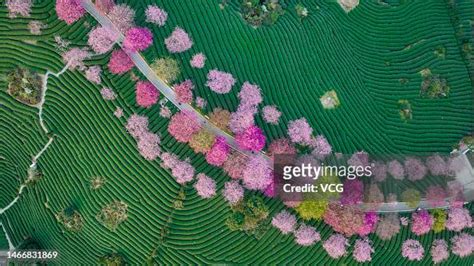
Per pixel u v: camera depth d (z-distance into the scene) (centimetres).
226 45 5831
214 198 5416
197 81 5588
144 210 5419
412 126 6231
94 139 5456
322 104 5984
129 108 5444
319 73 6091
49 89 5512
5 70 5519
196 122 5381
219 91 5559
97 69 5412
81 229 5556
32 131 5584
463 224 5750
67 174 5541
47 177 5628
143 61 5509
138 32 5294
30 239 5772
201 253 5441
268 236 5475
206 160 5409
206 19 5841
